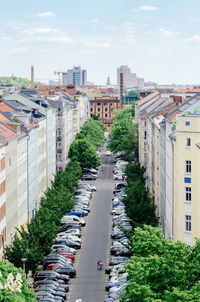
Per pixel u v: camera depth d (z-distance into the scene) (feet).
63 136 584.40
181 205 260.21
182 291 157.79
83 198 469.98
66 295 262.26
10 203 315.99
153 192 433.89
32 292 160.66
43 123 466.29
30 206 395.14
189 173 257.55
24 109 426.51
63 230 375.45
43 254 288.10
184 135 257.34
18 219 345.51
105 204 468.75
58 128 574.97
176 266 167.22
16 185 335.67
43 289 257.75
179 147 258.78
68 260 307.99
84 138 643.86
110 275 285.02
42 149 461.78
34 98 518.37
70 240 345.72
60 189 410.93
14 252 274.98
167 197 323.78
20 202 353.10
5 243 298.97
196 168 255.91
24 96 519.60
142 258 173.17
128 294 168.14
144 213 333.42
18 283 134.00
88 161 607.78
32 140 401.90
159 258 168.35
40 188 449.89
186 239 259.80
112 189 536.01
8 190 309.22
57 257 307.17
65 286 268.41
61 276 281.54
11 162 318.24
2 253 288.30
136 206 335.06
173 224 288.92
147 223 328.90
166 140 329.72
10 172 315.17
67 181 459.73
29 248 279.28
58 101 580.30
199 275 168.96
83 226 399.24
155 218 336.70
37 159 430.20
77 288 273.54
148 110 552.00
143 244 180.14
